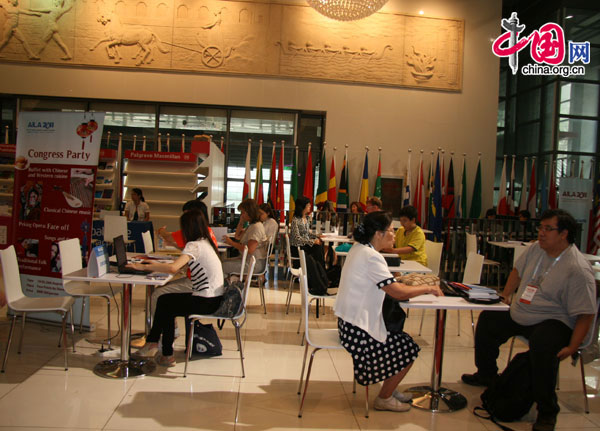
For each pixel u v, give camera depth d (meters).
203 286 3.54
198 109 9.73
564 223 2.98
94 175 4.17
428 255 5.52
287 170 10.05
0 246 4.85
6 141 9.16
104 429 2.62
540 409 2.90
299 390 3.30
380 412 3.04
